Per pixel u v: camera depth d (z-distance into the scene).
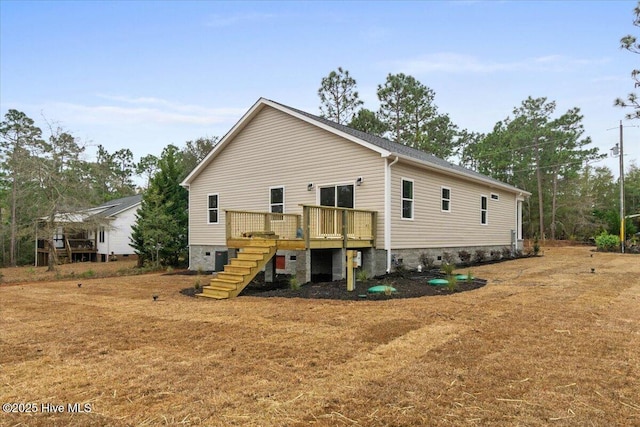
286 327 6.06
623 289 9.13
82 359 4.71
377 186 12.17
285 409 3.30
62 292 10.62
